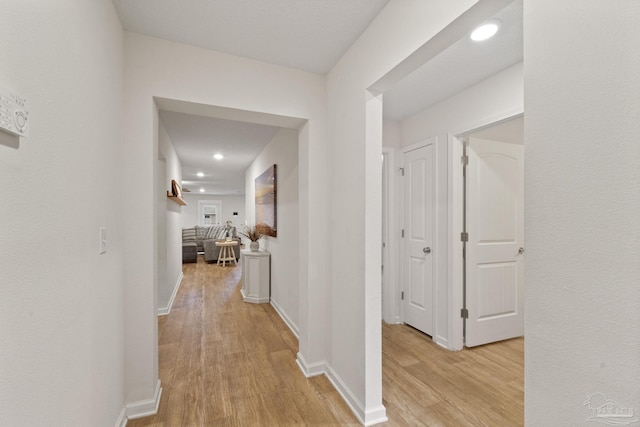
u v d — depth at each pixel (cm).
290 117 217
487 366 229
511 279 280
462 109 249
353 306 182
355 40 183
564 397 74
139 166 174
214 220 1208
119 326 156
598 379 68
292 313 313
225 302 413
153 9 154
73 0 100
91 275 115
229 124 344
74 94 100
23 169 71
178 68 184
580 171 72
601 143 68
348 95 192
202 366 229
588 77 70
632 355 63
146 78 176
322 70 220
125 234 169
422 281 296
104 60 134
